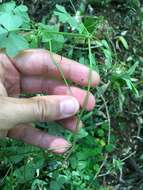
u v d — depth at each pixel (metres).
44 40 0.24
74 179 0.32
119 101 0.36
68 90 0.27
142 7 0.40
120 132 0.37
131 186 0.36
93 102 0.27
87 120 0.35
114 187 0.35
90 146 0.34
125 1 0.40
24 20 0.25
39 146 0.28
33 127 0.28
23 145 0.31
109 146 0.35
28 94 0.32
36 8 0.39
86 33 0.25
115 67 0.34
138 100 0.38
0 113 0.23
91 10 0.40
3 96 0.24
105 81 0.34
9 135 0.28
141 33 0.40
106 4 0.40
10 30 0.22
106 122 0.36
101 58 0.36
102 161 0.35
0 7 0.25
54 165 0.32
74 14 0.38
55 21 0.37
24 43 0.22
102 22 0.36
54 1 0.39
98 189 0.34
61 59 0.26
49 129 0.31
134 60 0.39
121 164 0.35
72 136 0.32
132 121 0.37
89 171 0.33
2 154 0.30
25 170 0.30
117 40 0.38
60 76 0.27
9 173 0.33
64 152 0.28
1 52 0.26
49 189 0.32
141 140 0.37
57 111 0.24
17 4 0.39
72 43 0.31
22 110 0.23
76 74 0.27
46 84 0.28
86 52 0.32
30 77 0.27
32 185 0.31
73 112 0.24
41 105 0.24
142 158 0.36
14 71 0.27
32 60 0.26
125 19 0.40
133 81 0.37
